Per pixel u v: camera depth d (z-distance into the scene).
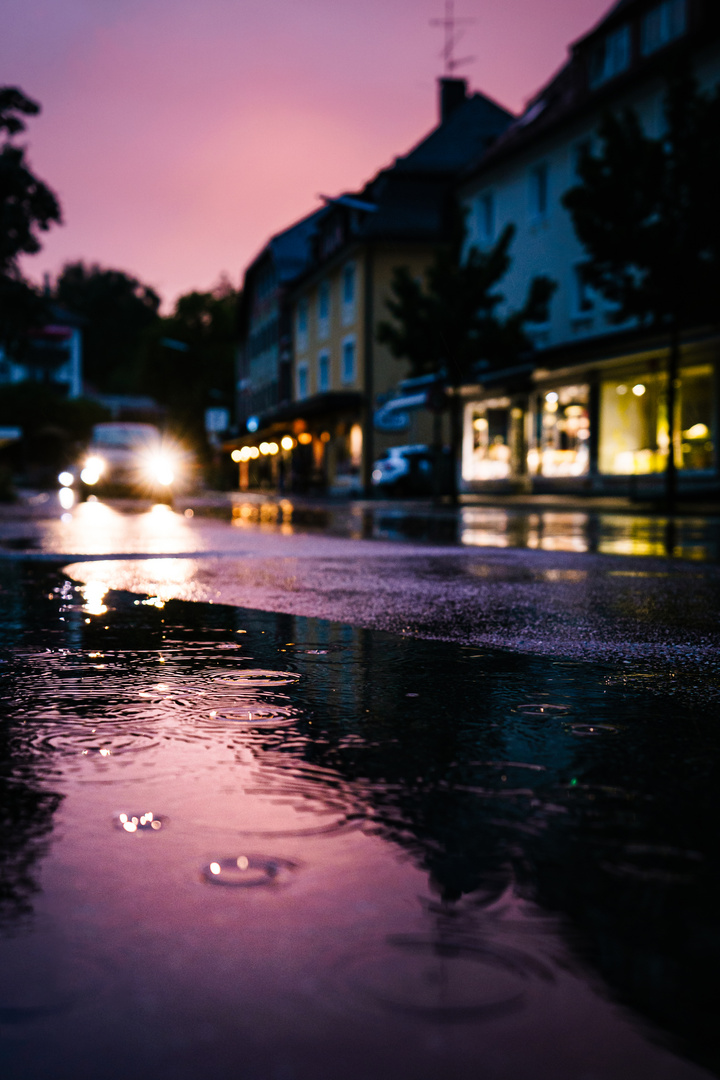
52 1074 1.26
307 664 4.61
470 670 4.47
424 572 9.48
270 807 2.42
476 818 2.35
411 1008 1.41
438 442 29.58
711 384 26.44
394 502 34.03
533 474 34.94
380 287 44.69
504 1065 1.27
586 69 32.38
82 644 5.20
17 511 24.16
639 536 15.09
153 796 2.51
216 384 90.19
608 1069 1.26
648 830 2.27
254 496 46.00
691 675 4.37
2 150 33.50
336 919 1.72
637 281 28.89
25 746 3.04
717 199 21.23
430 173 45.03
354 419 46.94
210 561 10.70
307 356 55.06
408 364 45.12
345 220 48.00
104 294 146.25
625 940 1.65
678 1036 1.34
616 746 3.10
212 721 3.40
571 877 1.95
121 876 1.94
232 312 93.44
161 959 1.57
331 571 9.59
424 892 1.86
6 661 4.65
